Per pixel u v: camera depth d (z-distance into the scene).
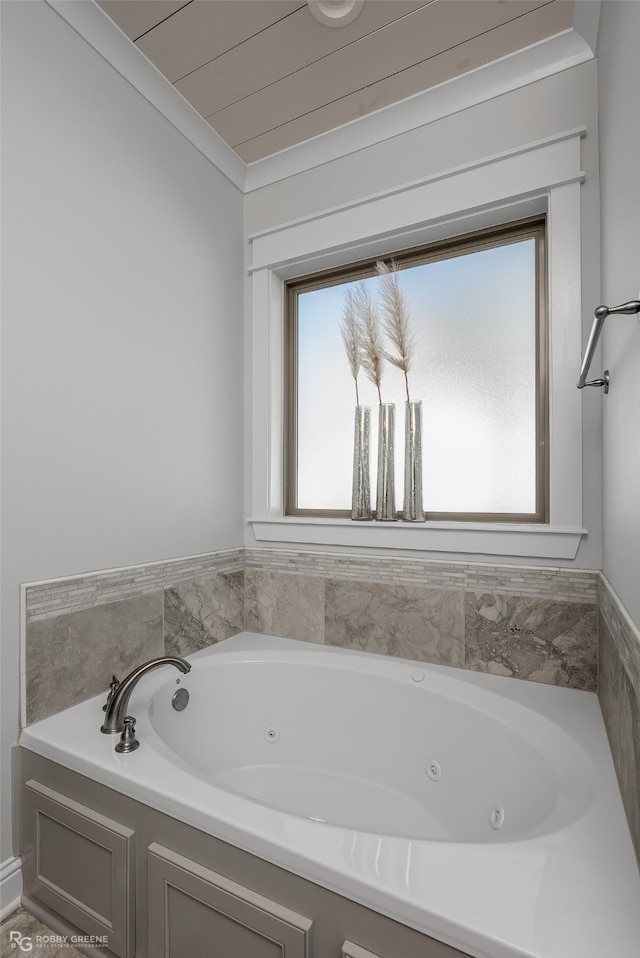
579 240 1.51
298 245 2.00
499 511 1.78
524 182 1.58
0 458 1.20
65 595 1.35
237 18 1.43
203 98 1.74
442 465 1.88
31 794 1.19
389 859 0.79
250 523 2.11
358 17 1.43
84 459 1.42
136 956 1.00
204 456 1.90
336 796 1.51
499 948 0.63
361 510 1.91
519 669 1.58
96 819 1.06
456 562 1.69
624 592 1.00
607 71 1.26
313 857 0.79
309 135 1.92
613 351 1.13
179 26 1.46
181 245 1.80
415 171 1.78
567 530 1.50
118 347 1.53
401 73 1.63
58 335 1.35
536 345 1.73
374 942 0.73
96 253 1.46
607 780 0.99
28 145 1.27
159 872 0.95
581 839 0.82
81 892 1.09
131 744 1.14
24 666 1.25
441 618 1.71
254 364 2.12
